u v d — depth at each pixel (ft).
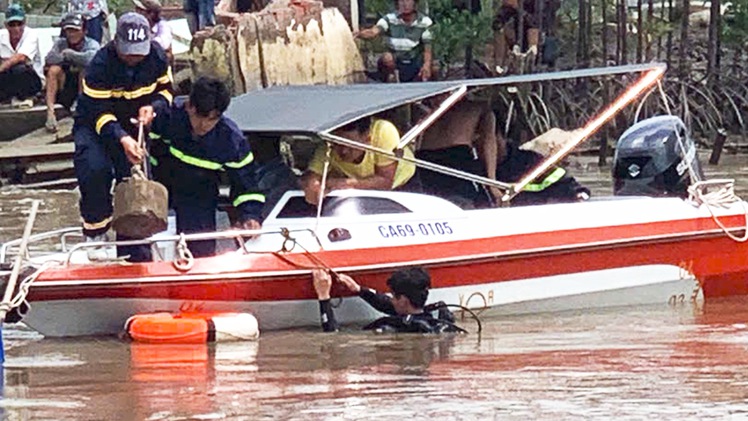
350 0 119.65
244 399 47.65
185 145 58.70
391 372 51.72
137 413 45.96
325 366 52.80
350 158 61.93
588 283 63.67
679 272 65.72
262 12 108.88
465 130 66.03
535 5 125.49
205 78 57.98
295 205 60.85
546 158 64.90
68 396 48.42
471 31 120.57
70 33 115.03
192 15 116.98
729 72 141.18
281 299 58.80
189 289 57.67
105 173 59.82
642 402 47.16
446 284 60.80
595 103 125.70
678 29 151.74
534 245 62.23
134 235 57.47
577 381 50.11
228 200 62.80
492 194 66.28
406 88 63.77
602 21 139.64
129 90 59.36
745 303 66.49
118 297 57.16
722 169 118.73
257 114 62.23
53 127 114.93
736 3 141.90
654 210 65.46
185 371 52.08
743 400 47.37
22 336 59.21
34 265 57.67
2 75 117.91
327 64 109.29
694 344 56.65
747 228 67.00
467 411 46.03
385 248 59.98
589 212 64.08
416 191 64.28
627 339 57.77
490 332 59.36
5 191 107.65
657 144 68.54
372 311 60.23
